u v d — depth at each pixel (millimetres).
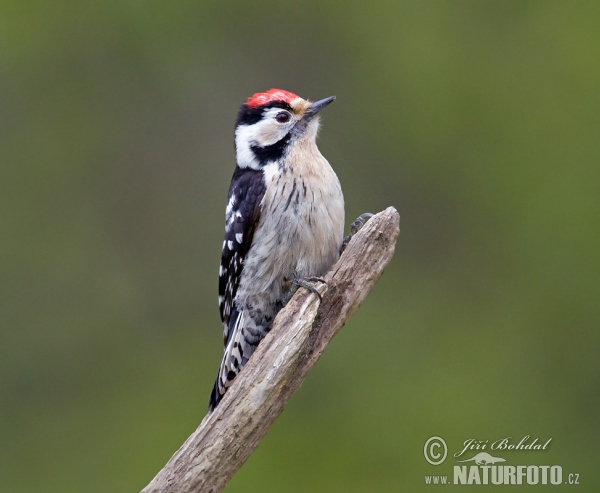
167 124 15539
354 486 12586
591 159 15047
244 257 8477
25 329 14695
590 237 14586
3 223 15102
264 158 8625
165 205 15273
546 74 15742
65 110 15531
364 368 13828
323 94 15891
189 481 6801
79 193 15258
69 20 15742
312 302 7145
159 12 15750
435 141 15539
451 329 14312
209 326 14586
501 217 15031
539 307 14328
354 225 8352
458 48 16031
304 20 16031
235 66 15742
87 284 14875
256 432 6918
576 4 16156
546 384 13727
